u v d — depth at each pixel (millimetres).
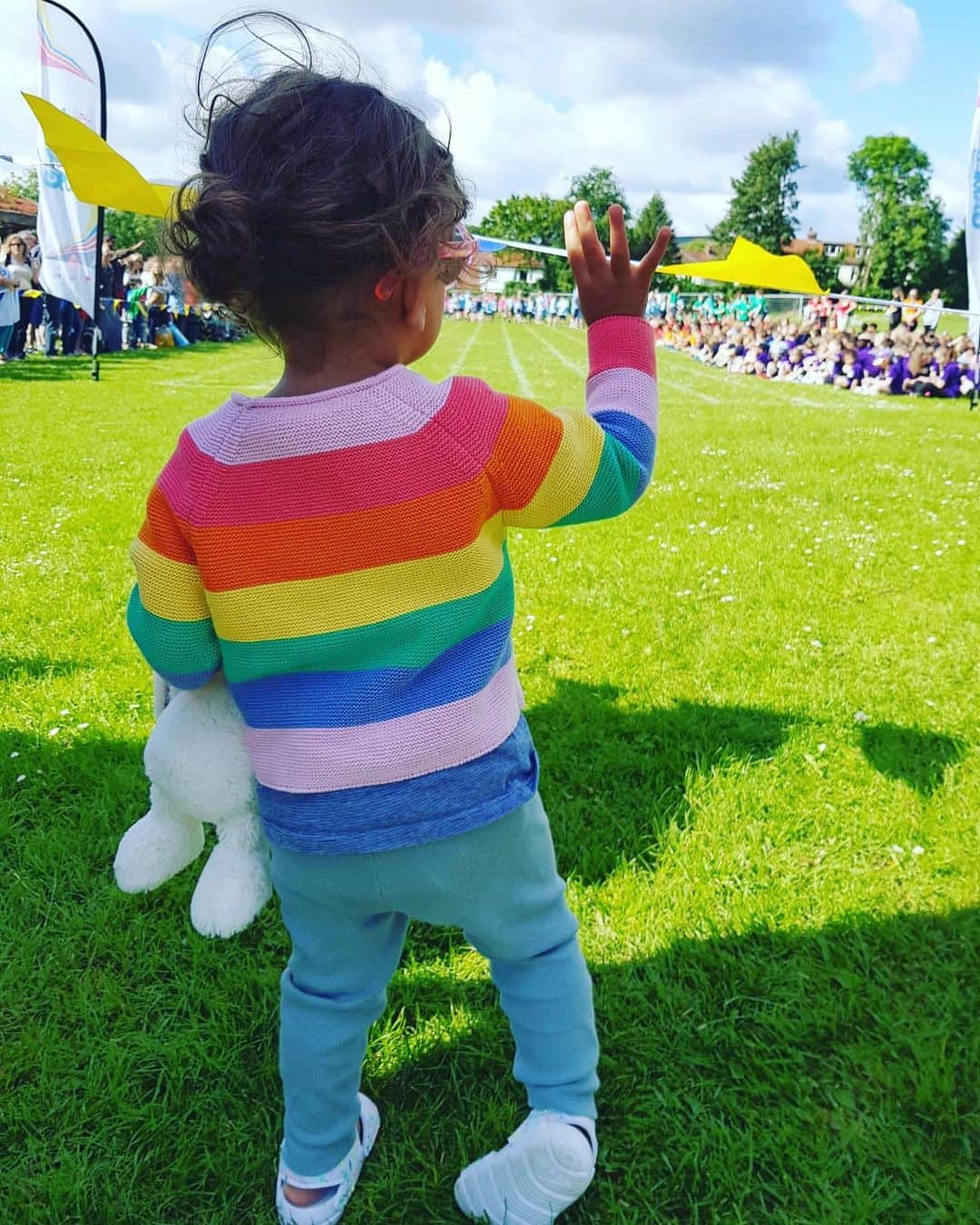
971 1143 1899
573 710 3531
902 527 6152
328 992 1604
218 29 1335
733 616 4496
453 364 22312
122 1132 1950
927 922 2465
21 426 9789
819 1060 2090
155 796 1631
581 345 33406
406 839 1388
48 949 2408
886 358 17750
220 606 1318
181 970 2346
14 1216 1792
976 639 4246
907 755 3242
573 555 5445
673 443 10023
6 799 2982
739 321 25812
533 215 72500
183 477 1311
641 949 2396
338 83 1291
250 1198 1830
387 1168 1882
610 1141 1933
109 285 19297
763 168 67812
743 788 3035
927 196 63125
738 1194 1812
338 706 1337
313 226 1198
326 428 1253
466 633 1378
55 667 3895
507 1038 2152
